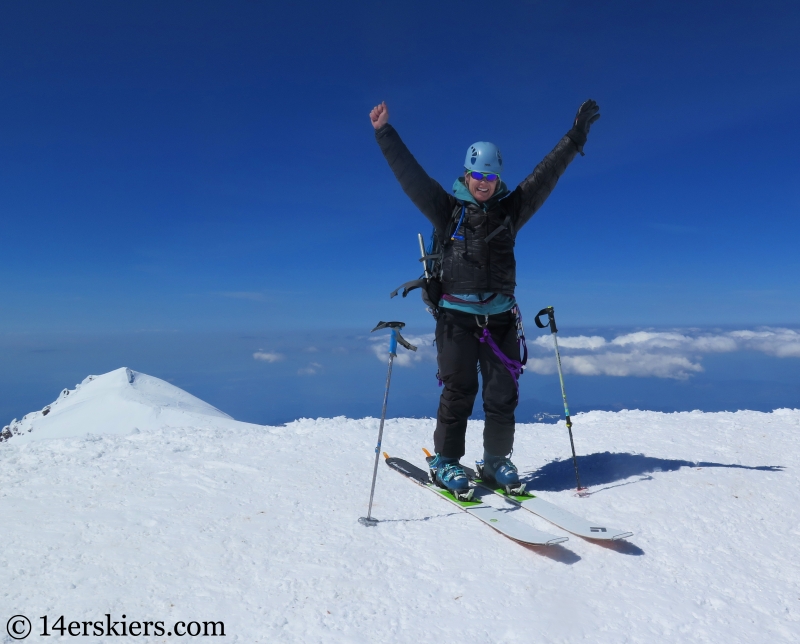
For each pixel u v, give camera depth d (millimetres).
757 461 4965
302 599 2754
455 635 2463
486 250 4055
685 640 2445
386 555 3248
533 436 6414
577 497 4188
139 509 3957
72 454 5480
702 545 3385
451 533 3566
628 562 3174
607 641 2426
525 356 4305
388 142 4047
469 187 4203
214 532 3568
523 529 3430
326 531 3600
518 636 2453
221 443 6012
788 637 2482
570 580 2959
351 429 6809
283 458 5387
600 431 6336
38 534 3482
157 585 2879
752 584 2947
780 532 3574
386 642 2410
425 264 4379
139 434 6469
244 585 2893
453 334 4145
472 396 4262
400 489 4484
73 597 2738
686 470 4688
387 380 3859
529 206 4395
